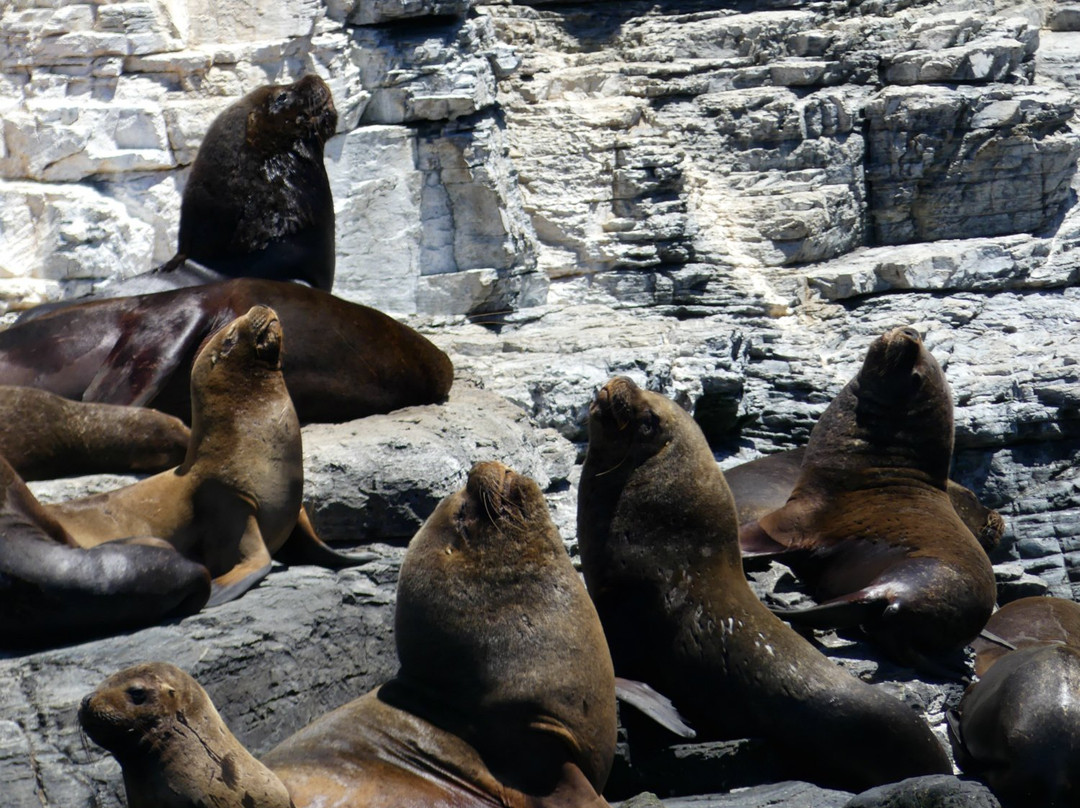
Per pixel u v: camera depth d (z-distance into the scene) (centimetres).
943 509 1561
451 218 2872
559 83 3372
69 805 883
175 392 1420
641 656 1259
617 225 3162
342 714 934
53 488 1214
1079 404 3075
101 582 992
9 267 2195
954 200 3569
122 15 2314
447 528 967
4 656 981
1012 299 3400
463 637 943
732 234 3353
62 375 1412
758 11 3709
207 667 986
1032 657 1227
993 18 3728
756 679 1217
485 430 1513
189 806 793
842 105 3503
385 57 2756
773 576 1577
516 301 2959
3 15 2288
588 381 2409
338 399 1498
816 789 1152
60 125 2231
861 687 1215
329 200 1728
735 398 2809
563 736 927
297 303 1473
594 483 1291
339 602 1144
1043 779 1146
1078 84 3847
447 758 912
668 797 1189
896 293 3369
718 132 3444
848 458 1598
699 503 1262
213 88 2394
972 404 3083
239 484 1136
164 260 2303
